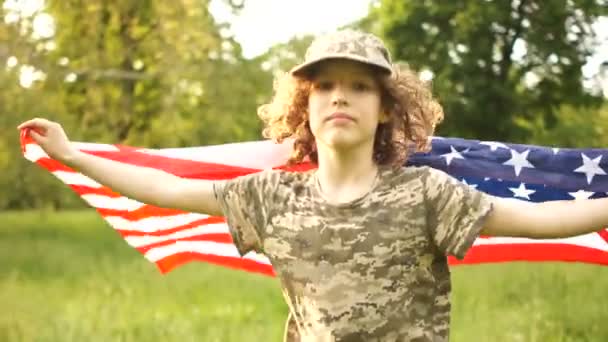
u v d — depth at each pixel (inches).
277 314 361.1
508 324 319.6
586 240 173.2
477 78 908.6
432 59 927.0
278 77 133.0
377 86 121.5
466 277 452.8
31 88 684.1
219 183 126.9
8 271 518.3
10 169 672.4
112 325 328.2
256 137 823.7
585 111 1088.8
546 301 363.3
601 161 156.7
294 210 121.0
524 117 958.4
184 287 425.1
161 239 175.8
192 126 738.2
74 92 752.3
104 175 127.6
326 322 117.8
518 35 928.9
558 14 914.1
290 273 120.5
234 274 472.4
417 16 937.5
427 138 133.0
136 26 722.8
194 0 686.5
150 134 744.3
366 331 117.0
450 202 118.3
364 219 118.1
